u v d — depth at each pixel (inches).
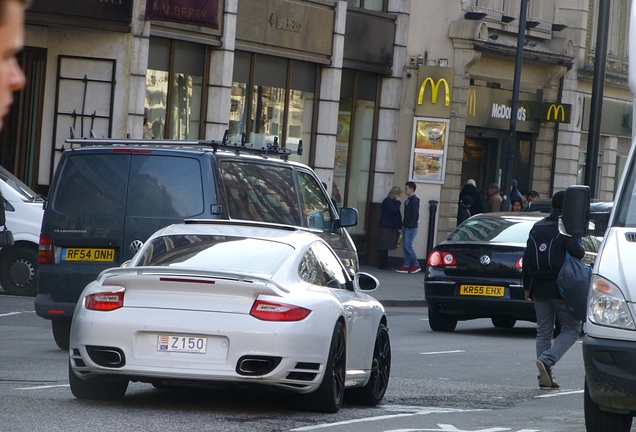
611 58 3565.5
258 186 1091.9
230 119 2336.4
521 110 3191.4
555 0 3348.9
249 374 717.3
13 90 134.9
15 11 121.5
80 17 1985.7
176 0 2078.0
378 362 865.5
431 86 2795.3
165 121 2167.8
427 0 2812.5
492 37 2928.2
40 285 1074.7
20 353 1083.3
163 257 793.6
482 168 3117.6
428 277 1539.1
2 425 663.8
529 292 1030.4
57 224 1067.9
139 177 1048.8
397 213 2659.9
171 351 724.7
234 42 2276.1
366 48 2679.6
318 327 737.0
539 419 794.8
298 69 2512.3
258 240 804.0
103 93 2043.6
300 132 2539.4
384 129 2763.3
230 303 727.1
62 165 1079.0
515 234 1541.6
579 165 3513.8
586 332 668.7
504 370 1136.8
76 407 754.8
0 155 2058.3
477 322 1796.3
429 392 944.9
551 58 3201.3
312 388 741.9
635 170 754.2
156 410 761.0
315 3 2495.1
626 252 683.4
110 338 731.4
